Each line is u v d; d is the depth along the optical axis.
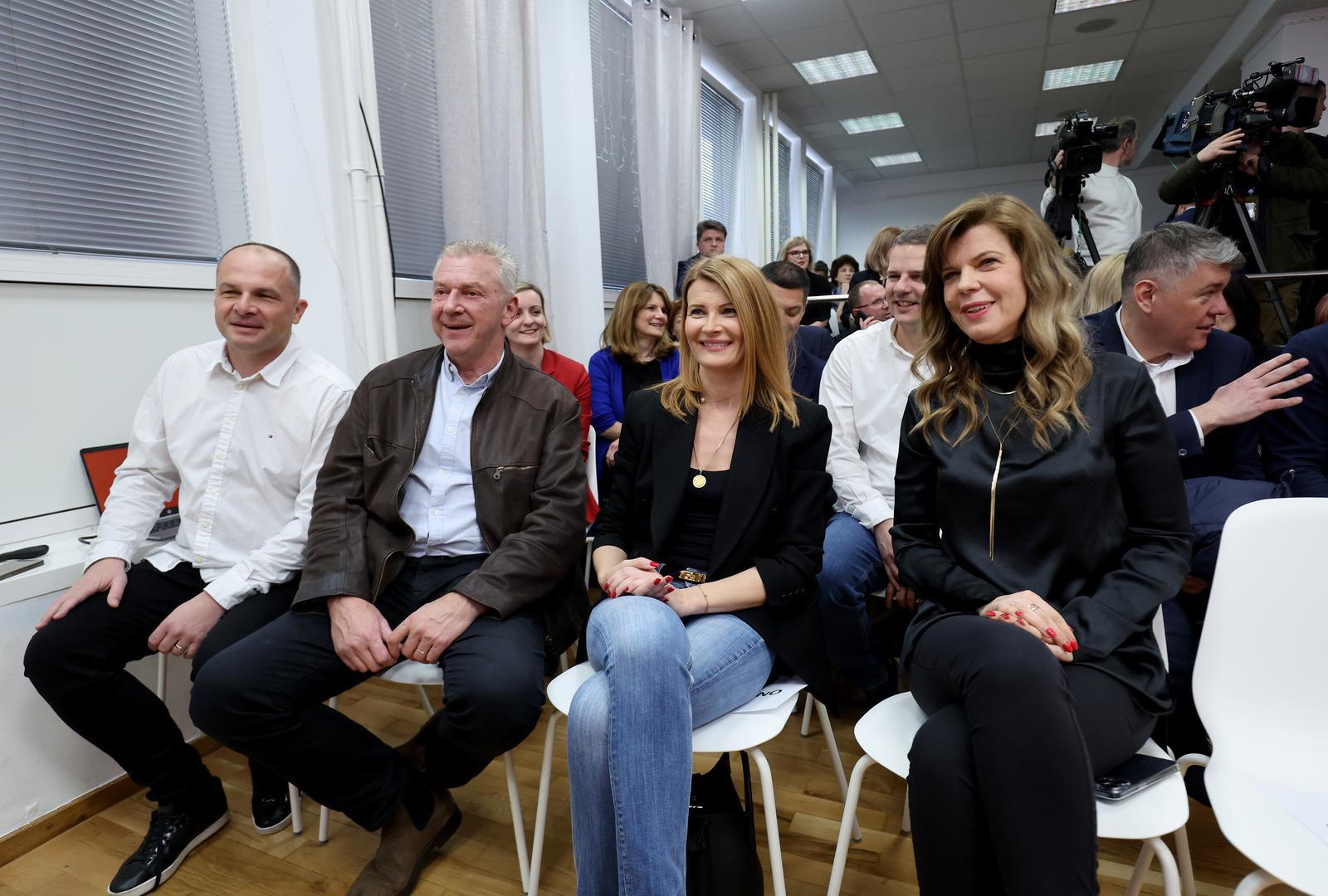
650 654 1.08
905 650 1.20
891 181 10.77
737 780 1.74
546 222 3.29
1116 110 7.57
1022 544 1.16
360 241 2.31
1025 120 7.88
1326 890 0.77
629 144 4.49
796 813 1.61
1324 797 0.93
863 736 1.12
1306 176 2.78
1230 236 2.67
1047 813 0.86
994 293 1.18
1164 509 1.13
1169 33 5.67
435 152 2.99
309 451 1.64
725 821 1.16
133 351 1.92
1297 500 1.01
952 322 1.29
